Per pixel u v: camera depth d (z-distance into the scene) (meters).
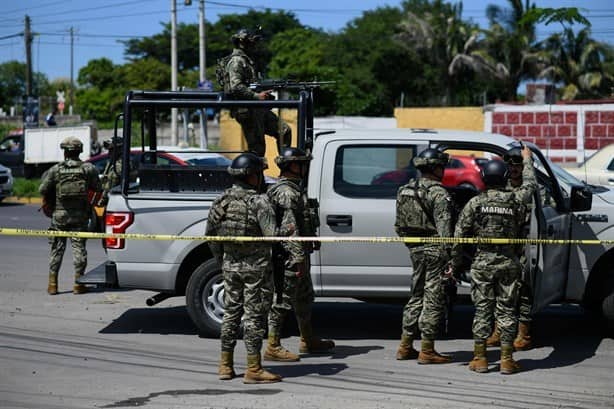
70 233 15.48
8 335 16.83
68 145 21.25
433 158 14.21
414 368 14.41
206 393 12.82
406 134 16.20
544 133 55.22
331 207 15.93
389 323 18.28
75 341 16.36
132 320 18.42
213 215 13.33
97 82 167.88
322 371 14.20
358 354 15.47
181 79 157.12
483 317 13.99
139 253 16.39
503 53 106.31
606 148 31.16
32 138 62.62
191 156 27.97
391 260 15.84
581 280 16.20
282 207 13.88
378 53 128.00
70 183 21.08
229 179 16.55
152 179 16.62
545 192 16.00
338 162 16.08
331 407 12.10
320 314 19.20
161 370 14.20
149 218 16.38
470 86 121.38
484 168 13.80
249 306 13.30
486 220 13.63
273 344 14.89
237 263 13.29
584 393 12.90
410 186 14.43
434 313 14.45
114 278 16.44
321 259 15.96
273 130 18.56
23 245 30.50
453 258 13.92
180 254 16.34
